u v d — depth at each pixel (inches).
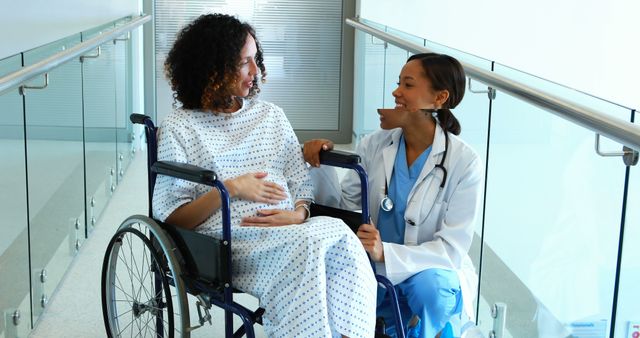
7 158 84.7
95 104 135.5
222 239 68.7
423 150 83.6
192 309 103.3
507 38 193.6
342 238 68.7
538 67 196.1
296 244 67.6
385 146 86.6
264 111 82.1
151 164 79.2
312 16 195.6
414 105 80.1
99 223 137.9
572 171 76.6
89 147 130.9
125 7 184.4
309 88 199.9
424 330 78.6
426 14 189.9
